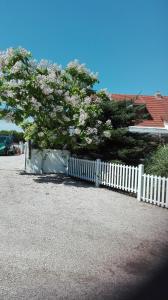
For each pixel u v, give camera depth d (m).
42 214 9.87
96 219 9.55
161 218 9.93
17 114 16.80
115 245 7.43
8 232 7.98
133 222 9.39
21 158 30.02
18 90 15.92
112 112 17.89
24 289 5.21
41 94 16.20
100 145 17.69
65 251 6.92
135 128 25.03
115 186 14.27
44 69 16.64
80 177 17.17
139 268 6.22
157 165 13.24
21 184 15.09
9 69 16.19
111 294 5.21
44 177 17.61
